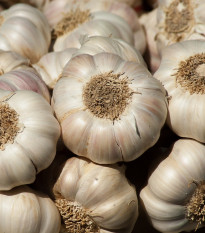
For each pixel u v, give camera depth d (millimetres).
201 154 423
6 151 400
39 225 411
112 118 410
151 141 414
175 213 427
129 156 415
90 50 439
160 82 428
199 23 474
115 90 413
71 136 416
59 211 425
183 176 420
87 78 421
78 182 418
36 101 412
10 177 403
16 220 407
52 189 426
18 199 411
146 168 442
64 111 419
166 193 421
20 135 402
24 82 433
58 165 430
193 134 424
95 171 418
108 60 424
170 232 437
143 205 433
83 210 420
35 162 405
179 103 423
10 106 408
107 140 410
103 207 416
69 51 471
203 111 418
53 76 466
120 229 424
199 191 422
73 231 427
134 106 411
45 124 407
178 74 430
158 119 414
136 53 452
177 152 426
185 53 438
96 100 412
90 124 413
